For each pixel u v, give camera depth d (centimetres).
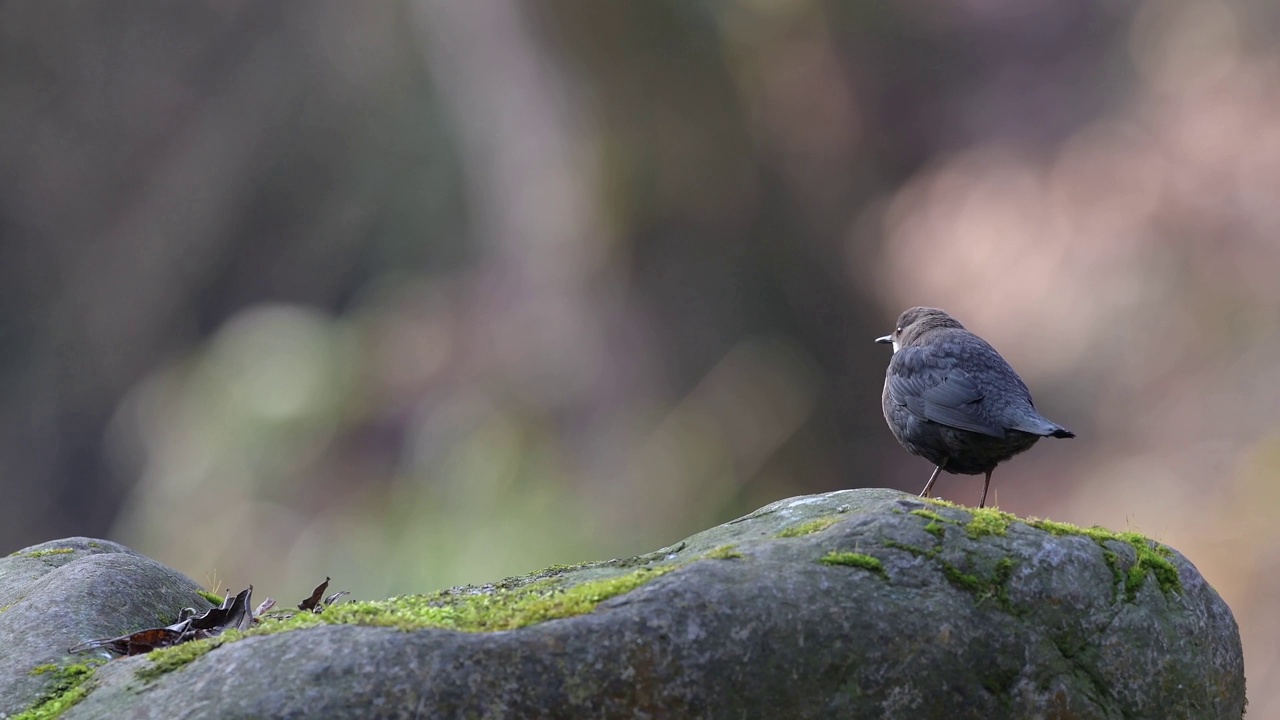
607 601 313
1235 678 362
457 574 1559
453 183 2086
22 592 406
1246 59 1873
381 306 2006
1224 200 1809
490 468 1648
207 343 2077
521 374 1753
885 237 1983
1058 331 1853
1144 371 1753
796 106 1917
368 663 292
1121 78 2009
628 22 1596
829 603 317
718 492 1599
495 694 292
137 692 306
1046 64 2078
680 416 1639
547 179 1702
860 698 312
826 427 1747
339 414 1836
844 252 1938
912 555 331
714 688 303
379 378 1883
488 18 1611
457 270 2027
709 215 1709
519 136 1709
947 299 1956
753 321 1736
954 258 1962
